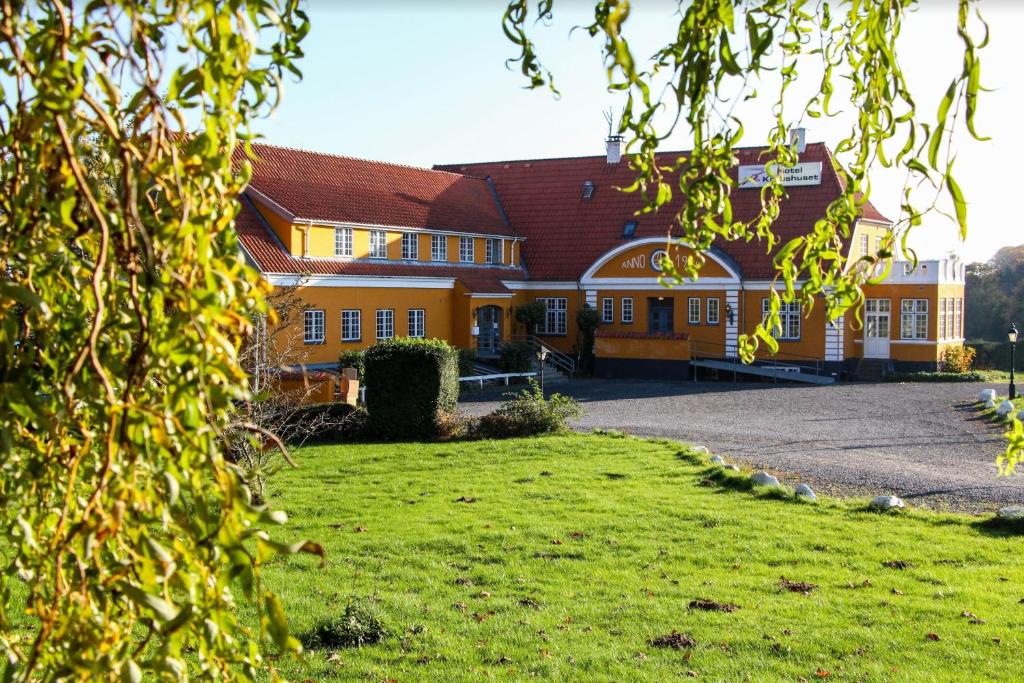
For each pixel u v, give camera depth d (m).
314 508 14.26
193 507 2.19
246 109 2.15
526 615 9.17
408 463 18.55
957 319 45.00
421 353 22.16
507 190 49.84
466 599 9.72
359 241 37.75
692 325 42.50
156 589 2.06
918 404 29.92
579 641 8.45
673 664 7.88
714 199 2.95
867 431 23.72
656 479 16.23
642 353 41.84
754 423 25.50
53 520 2.67
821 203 41.50
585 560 11.18
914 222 2.77
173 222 2.09
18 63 2.07
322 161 40.75
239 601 9.48
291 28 2.64
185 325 2.00
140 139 2.22
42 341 2.50
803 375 39.22
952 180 2.35
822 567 10.81
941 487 16.25
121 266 2.28
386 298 38.12
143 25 2.18
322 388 24.27
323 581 10.37
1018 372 49.00
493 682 7.52
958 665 7.76
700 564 10.98
